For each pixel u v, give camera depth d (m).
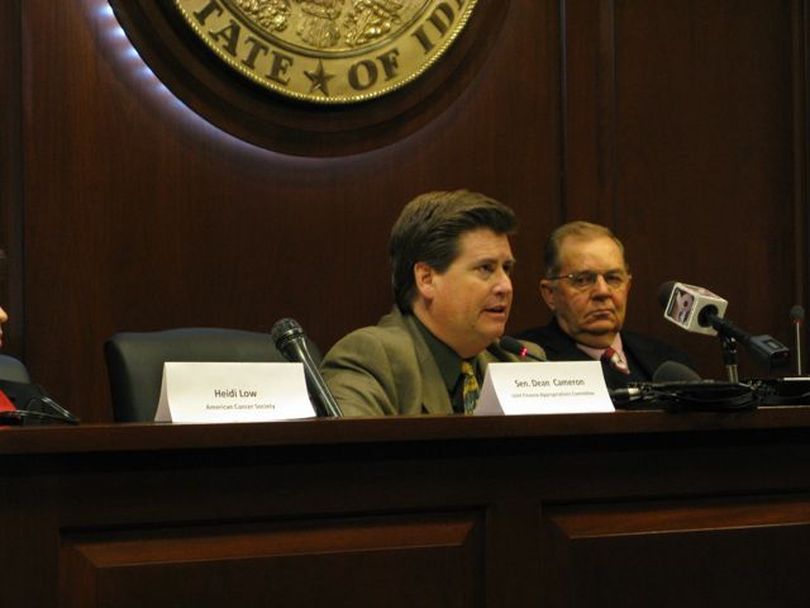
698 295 4.19
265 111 6.16
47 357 5.73
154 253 5.95
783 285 7.08
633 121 6.88
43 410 3.67
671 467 3.19
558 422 3.02
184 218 6.01
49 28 5.79
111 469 2.68
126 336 4.49
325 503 2.86
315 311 6.23
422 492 2.94
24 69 5.74
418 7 6.38
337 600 2.84
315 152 6.26
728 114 7.05
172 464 2.73
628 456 3.14
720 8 7.05
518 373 3.35
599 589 3.10
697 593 3.18
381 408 4.44
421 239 4.66
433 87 6.45
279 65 6.12
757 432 3.28
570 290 5.78
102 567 2.66
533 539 3.04
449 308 4.62
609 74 6.82
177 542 2.74
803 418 3.24
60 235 5.78
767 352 3.97
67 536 2.66
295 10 6.15
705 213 6.98
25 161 5.72
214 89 6.05
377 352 4.55
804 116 7.14
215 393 3.10
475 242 4.63
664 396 3.19
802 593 3.28
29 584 2.60
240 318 6.10
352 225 6.31
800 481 3.32
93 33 5.86
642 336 6.09
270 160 6.18
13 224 5.70
